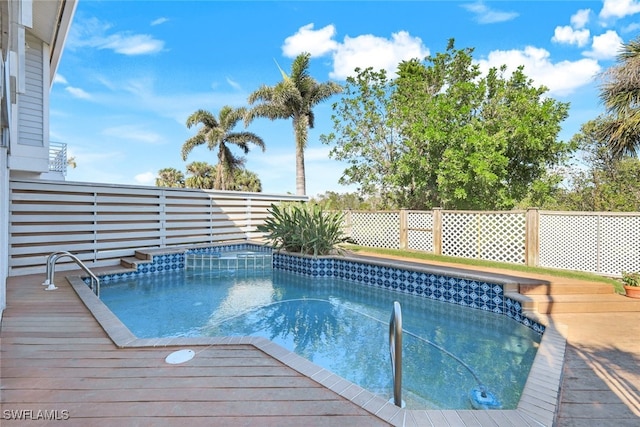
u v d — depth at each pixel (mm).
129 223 8172
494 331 4746
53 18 7660
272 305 5949
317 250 8180
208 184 28016
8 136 3529
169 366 2746
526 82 11359
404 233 9430
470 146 9617
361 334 4656
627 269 6301
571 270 6754
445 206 11109
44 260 6797
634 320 4555
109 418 2062
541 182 10359
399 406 2289
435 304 6035
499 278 5711
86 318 3932
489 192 10172
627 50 7270
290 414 2131
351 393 2379
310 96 16234
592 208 11758
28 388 2389
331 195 16766
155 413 2115
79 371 2645
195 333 4660
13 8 3012
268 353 2977
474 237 8109
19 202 6500
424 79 12719
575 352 3504
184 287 7090
